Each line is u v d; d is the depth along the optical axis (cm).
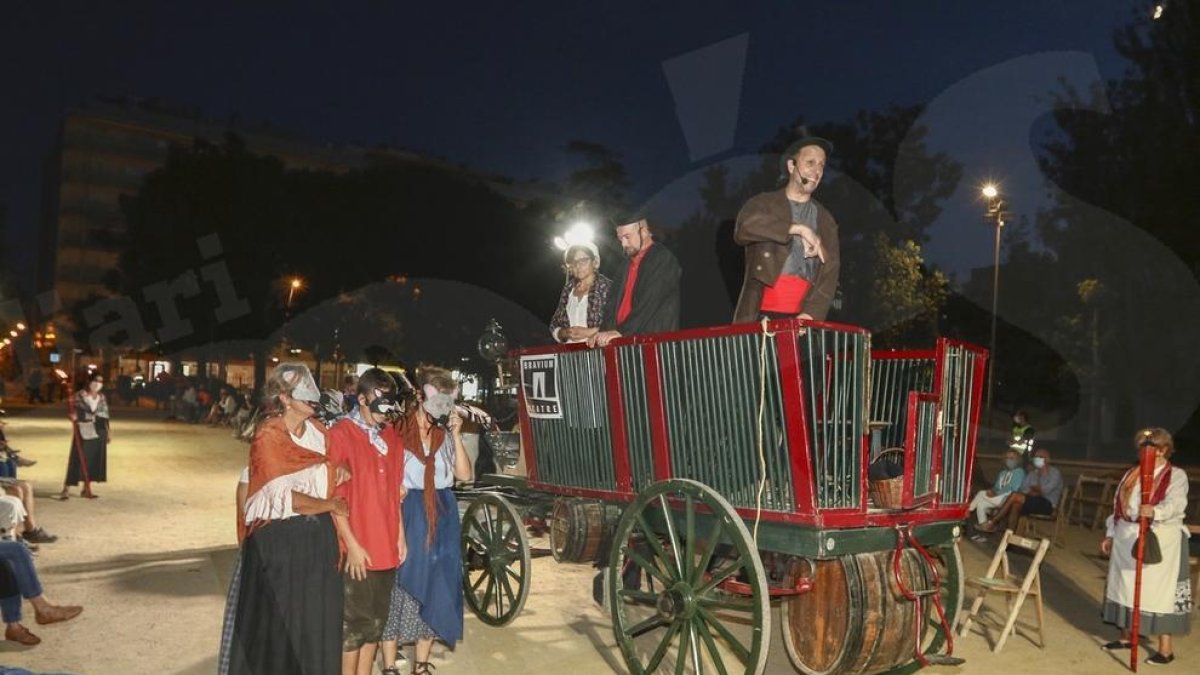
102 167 6925
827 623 562
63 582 847
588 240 728
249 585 471
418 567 587
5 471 1150
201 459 2052
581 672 634
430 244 2828
